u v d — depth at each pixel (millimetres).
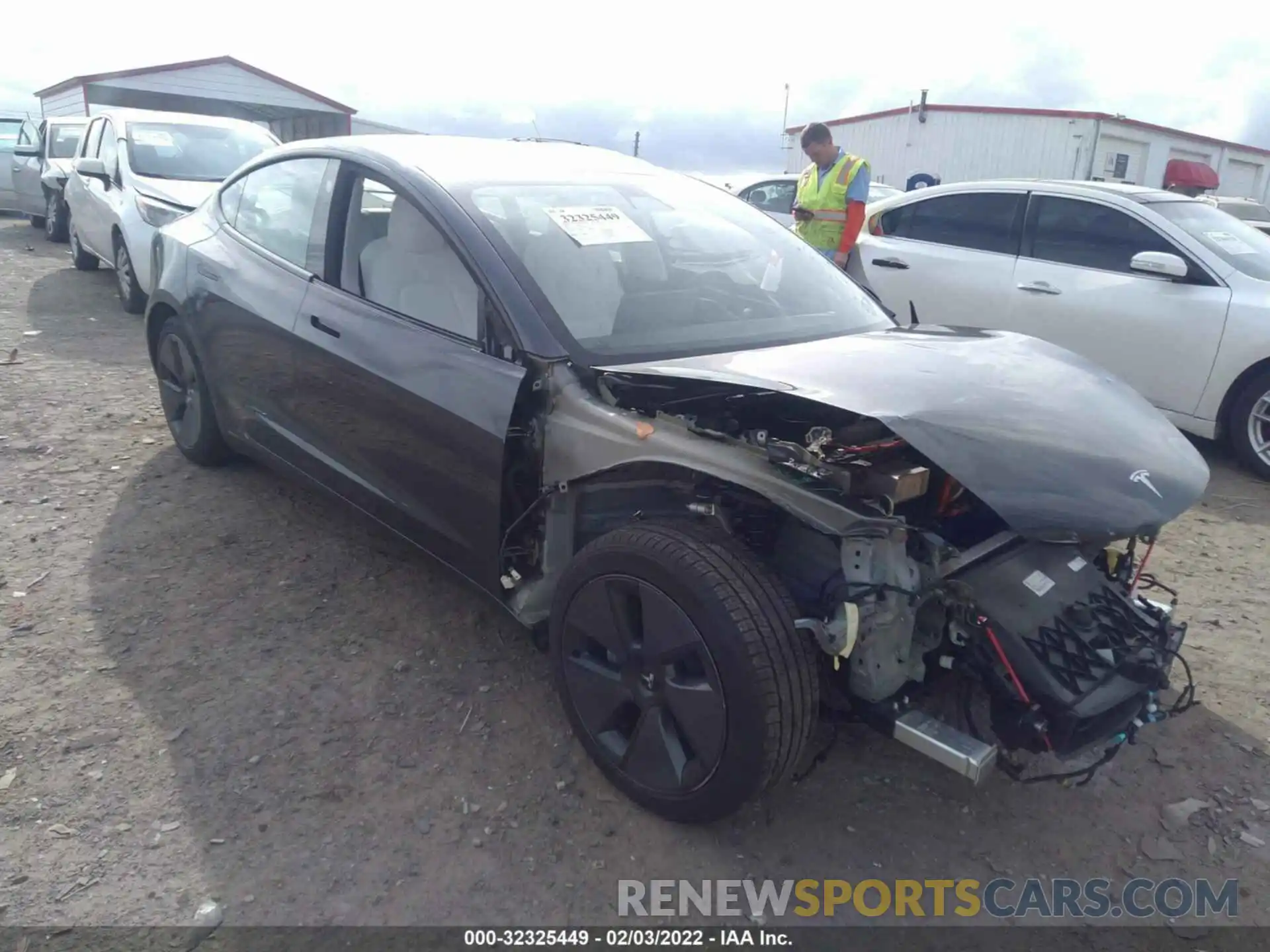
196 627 3527
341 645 3457
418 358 3131
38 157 13836
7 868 2441
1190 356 5746
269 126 28484
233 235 4312
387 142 3797
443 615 3674
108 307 8734
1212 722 3227
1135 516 2336
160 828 2592
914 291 7004
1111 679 2482
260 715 3064
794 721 2367
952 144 25562
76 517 4355
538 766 2893
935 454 2316
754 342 3172
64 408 5797
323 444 3689
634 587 2559
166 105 24094
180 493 4641
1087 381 2854
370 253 3486
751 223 3934
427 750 2945
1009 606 2506
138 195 7867
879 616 2414
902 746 3045
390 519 3451
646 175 3980
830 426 2814
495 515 2920
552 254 3156
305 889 2430
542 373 2838
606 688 2689
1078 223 6348
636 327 3059
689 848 2611
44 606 3619
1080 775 2742
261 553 4094
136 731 2963
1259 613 3955
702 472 2529
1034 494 2297
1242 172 29203
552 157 3910
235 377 4188
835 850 2637
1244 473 5773
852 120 27469
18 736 2906
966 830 2732
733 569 2420
